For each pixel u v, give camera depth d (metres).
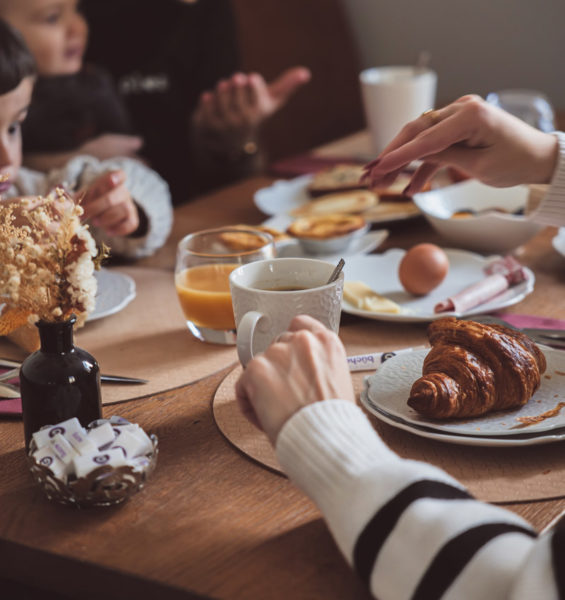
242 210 1.27
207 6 2.04
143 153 2.01
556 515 0.58
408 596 0.47
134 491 0.60
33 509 0.60
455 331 0.67
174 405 0.73
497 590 0.45
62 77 1.66
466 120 0.81
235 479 0.63
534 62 2.35
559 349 0.77
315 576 0.53
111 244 1.06
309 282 0.73
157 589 0.53
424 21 2.48
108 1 1.93
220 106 1.58
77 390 0.63
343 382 0.55
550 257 1.03
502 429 0.64
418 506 0.48
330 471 0.51
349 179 1.27
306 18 2.38
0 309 0.72
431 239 1.12
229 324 0.82
